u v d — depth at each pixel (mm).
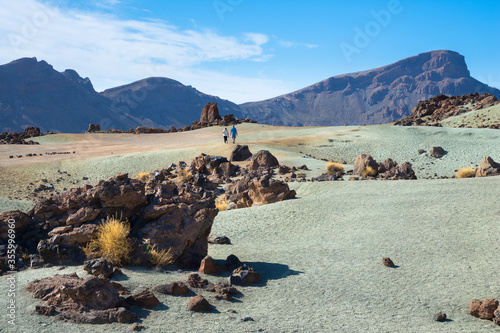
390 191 19141
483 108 118000
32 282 6586
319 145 60312
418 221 13023
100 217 9414
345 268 9117
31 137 93750
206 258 8719
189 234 9500
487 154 47344
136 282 7266
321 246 11250
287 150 54000
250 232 13773
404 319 6309
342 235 12312
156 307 6324
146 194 10477
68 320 5574
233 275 8070
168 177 36750
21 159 48219
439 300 7113
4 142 78000
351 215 14969
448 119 118375
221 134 83750
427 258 9492
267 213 16484
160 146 61094
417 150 53062
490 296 7148
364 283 8070
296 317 6312
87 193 9664
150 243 9039
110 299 6074
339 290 7699
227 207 21469
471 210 13625
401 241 11047
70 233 8570
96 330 5316
